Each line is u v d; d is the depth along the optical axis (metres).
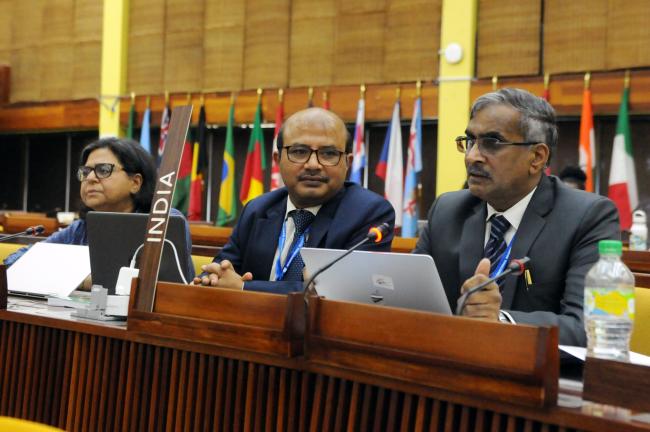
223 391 1.60
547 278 2.14
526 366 1.19
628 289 1.46
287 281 2.50
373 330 1.38
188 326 1.64
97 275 2.42
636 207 7.05
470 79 7.98
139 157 3.15
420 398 1.31
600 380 1.26
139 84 10.07
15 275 2.67
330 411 1.44
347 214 2.59
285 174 2.61
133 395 1.75
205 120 9.38
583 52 7.50
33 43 10.99
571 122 7.94
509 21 7.87
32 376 1.98
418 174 8.08
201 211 9.09
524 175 2.19
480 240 2.29
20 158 11.49
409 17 8.38
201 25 9.69
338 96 8.70
